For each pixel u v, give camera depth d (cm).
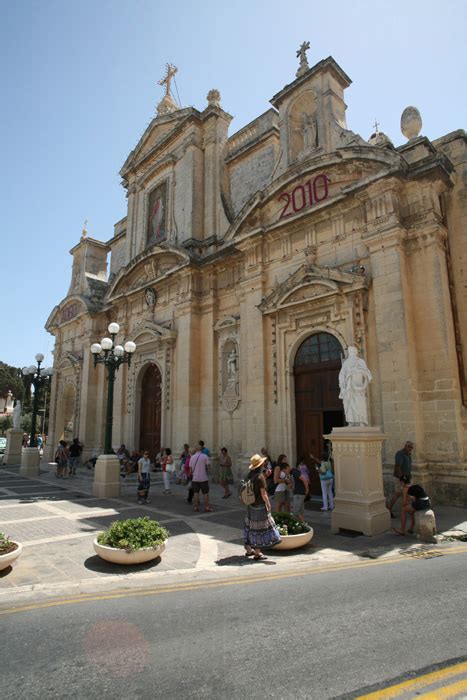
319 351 1625
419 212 1389
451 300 1351
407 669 369
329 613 500
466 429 1248
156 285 2400
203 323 2138
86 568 710
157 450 2333
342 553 795
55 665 390
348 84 1827
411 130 1475
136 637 447
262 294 1812
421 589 580
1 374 7356
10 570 698
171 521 1098
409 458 1129
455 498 1178
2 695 341
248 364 1805
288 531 830
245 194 2252
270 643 425
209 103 2442
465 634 438
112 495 1506
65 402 3344
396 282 1344
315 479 1561
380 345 1345
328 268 1536
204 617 498
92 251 3453
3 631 468
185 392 2059
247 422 1767
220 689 344
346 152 1531
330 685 345
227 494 1508
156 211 2647
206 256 2144
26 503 1345
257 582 634
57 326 3478
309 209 1641
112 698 335
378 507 970
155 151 2678
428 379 1291
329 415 1581
